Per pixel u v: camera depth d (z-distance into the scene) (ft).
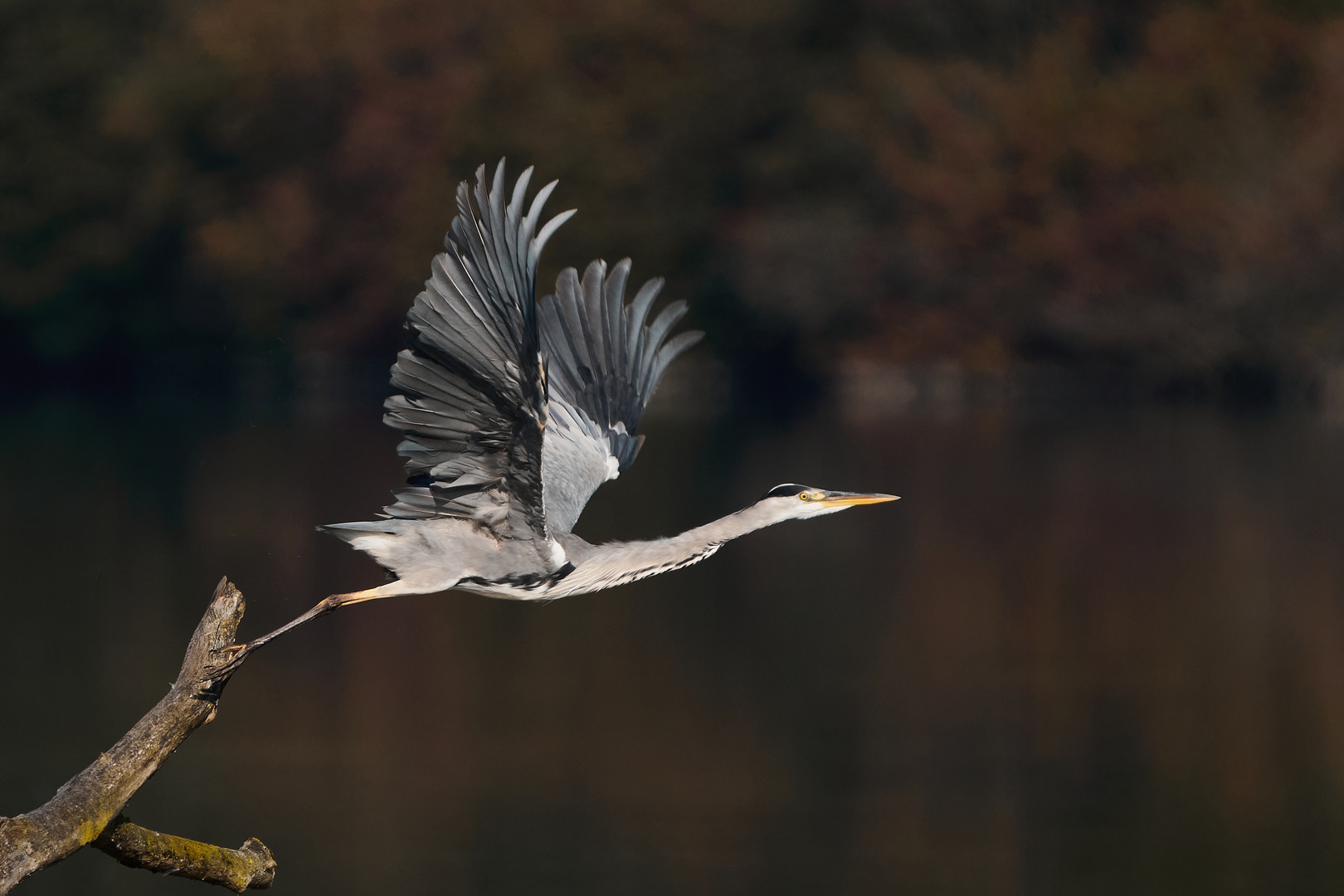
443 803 47.93
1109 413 156.35
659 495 106.32
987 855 44.14
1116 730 55.57
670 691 61.00
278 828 45.93
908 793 49.24
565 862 43.32
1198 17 163.73
